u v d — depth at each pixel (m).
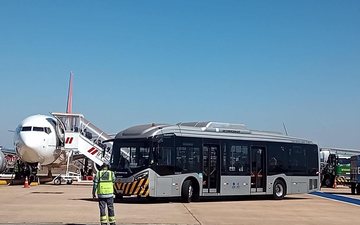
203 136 25.69
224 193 26.12
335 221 18.45
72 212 19.03
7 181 40.91
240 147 27.20
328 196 34.66
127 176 23.52
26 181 36.16
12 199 24.80
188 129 25.41
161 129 24.12
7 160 50.47
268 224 16.95
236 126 27.56
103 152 26.83
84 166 50.12
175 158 24.33
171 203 24.31
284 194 29.25
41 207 20.83
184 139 24.86
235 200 28.16
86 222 16.09
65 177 41.84
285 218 19.00
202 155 25.44
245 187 27.11
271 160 28.64
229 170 26.47
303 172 30.25
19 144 37.59
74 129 44.69
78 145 40.53
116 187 23.83
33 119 38.56
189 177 24.83
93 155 40.97
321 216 20.17
